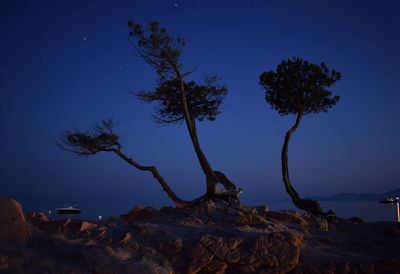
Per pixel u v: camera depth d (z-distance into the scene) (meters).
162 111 25.64
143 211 18.14
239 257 9.24
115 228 10.27
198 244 9.32
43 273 5.57
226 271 9.05
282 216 16.61
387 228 16.61
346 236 14.95
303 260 10.11
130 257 8.17
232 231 11.55
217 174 22.83
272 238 9.83
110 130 21.80
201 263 8.92
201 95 25.11
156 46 21.09
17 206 7.03
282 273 9.13
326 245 12.63
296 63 26.12
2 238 6.25
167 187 21.11
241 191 21.11
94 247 7.56
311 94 26.16
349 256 11.18
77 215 58.53
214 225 13.28
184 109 22.03
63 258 6.54
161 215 17.20
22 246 6.41
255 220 13.74
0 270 5.17
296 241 9.89
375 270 9.75
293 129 26.31
